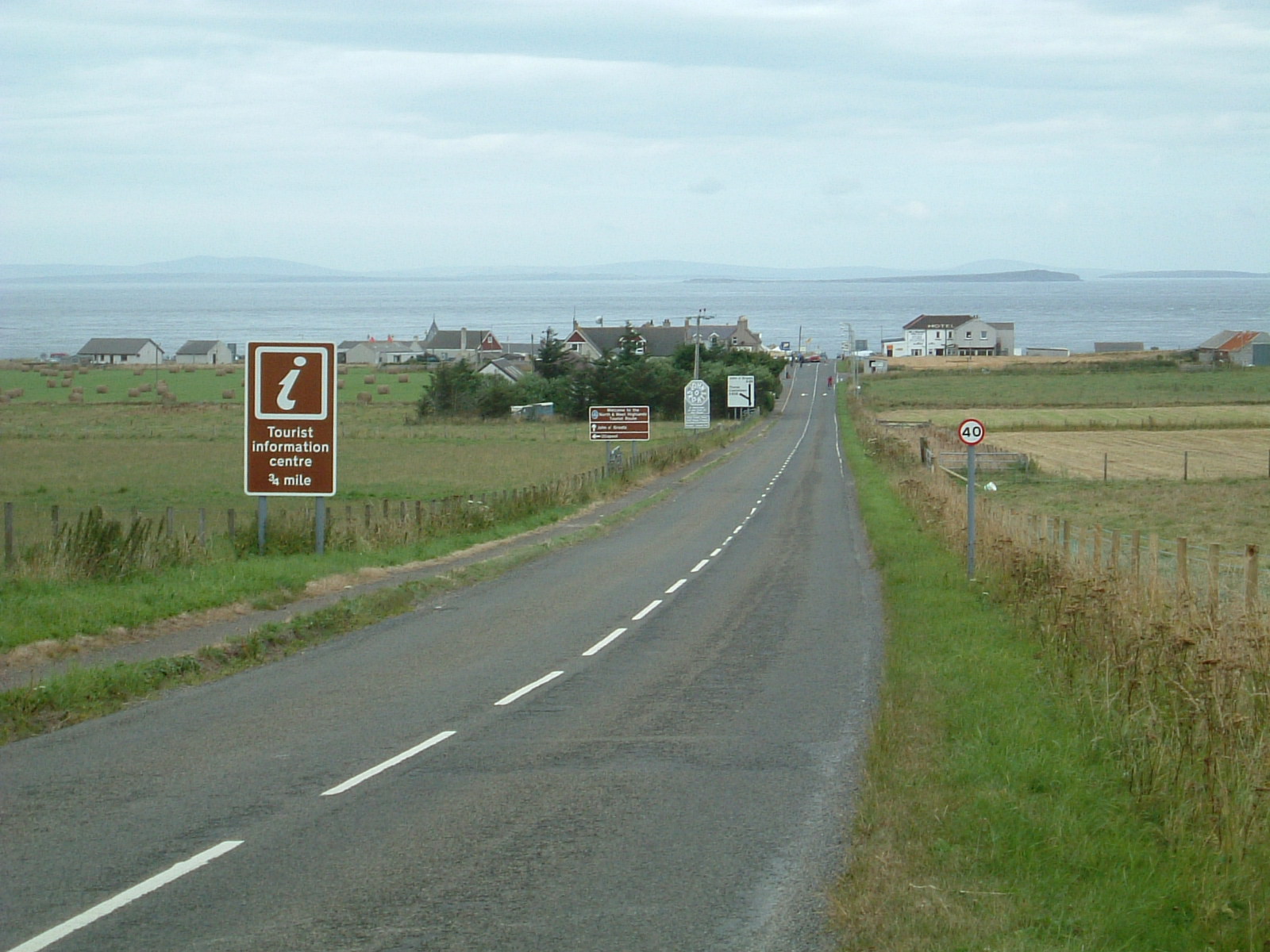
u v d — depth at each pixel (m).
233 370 156.12
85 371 153.88
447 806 8.63
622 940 6.15
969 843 7.47
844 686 13.20
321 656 15.35
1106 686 10.84
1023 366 159.25
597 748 10.41
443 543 27.81
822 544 30.95
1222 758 8.20
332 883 7.02
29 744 10.55
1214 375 140.25
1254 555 12.73
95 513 19.86
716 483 54.78
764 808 8.54
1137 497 45.72
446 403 107.44
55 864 7.37
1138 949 6.05
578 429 92.88
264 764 9.87
